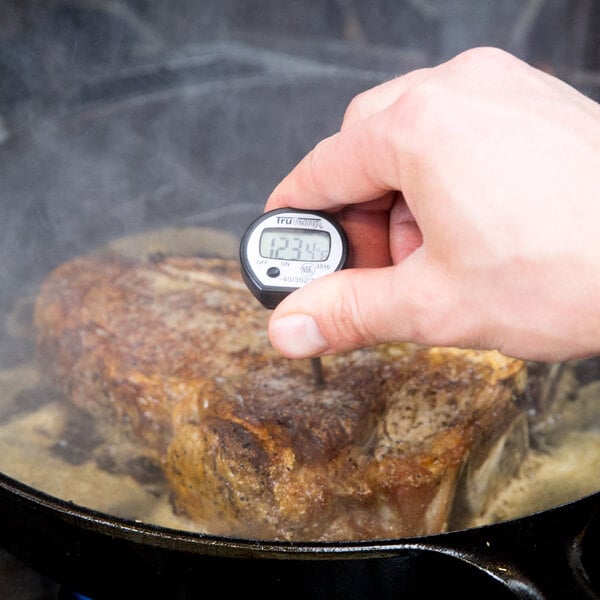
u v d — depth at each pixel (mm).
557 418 610
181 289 629
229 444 537
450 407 554
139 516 566
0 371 645
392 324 472
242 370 574
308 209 510
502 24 921
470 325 463
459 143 446
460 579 466
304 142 775
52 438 604
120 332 602
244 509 537
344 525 539
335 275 481
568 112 449
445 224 450
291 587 485
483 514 566
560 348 459
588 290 441
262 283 506
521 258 442
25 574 575
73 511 481
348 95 760
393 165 463
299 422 542
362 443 547
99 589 516
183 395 568
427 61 884
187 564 483
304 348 489
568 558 455
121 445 599
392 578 478
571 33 876
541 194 438
